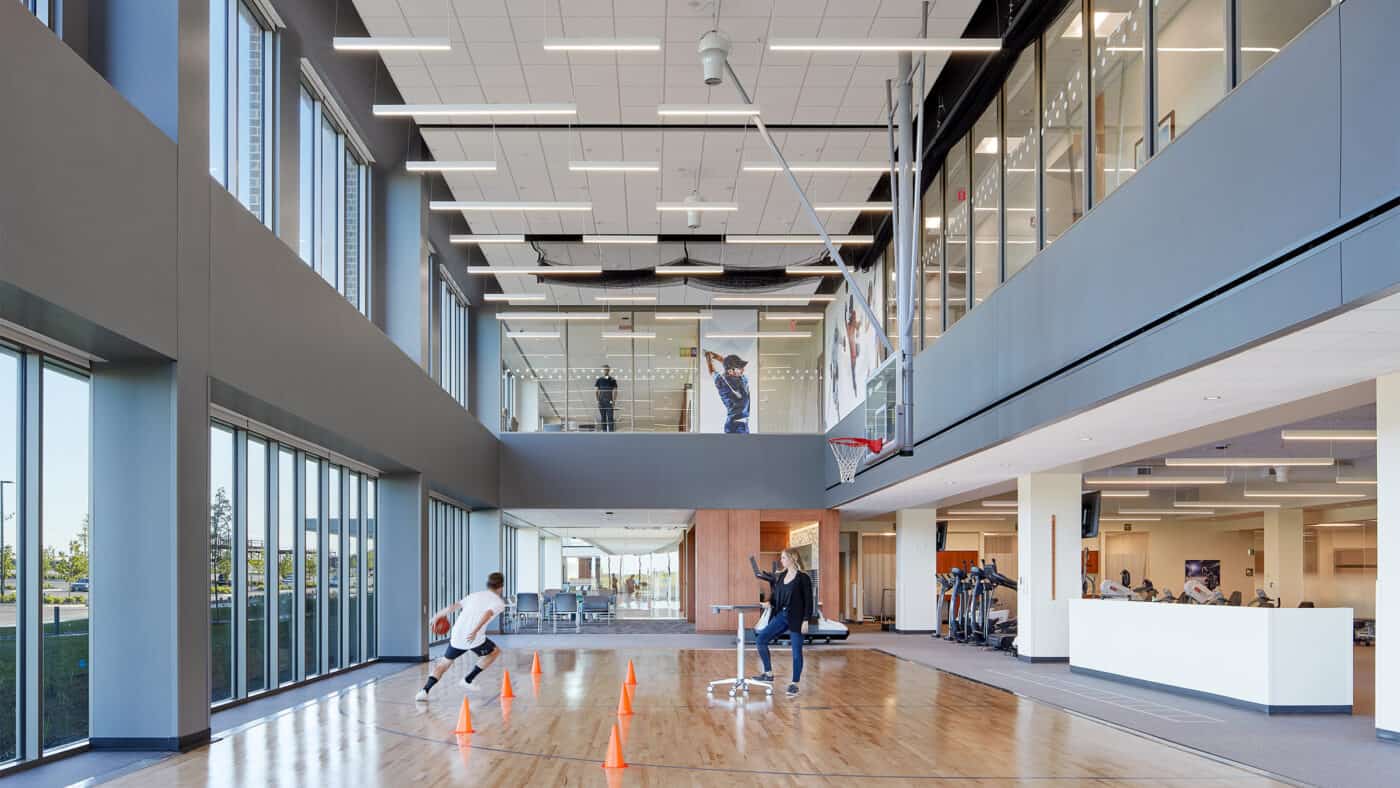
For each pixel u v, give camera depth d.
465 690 11.81
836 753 7.78
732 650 17.91
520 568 29.86
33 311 6.27
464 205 14.12
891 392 13.03
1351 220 5.70
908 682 12.77
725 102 13.98
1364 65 5.58
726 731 8.81
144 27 7.77
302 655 12.22
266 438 11.23
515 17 11.78
